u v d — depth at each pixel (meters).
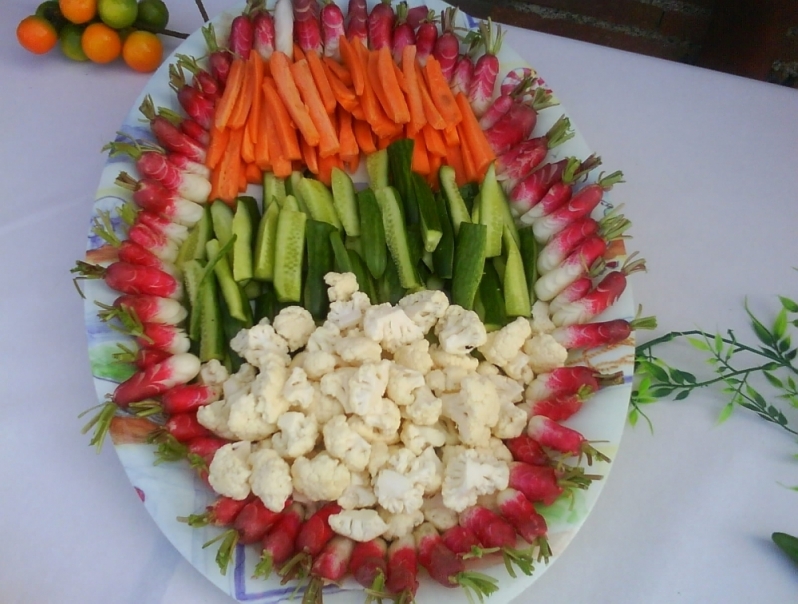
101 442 0.40
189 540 0.39
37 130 0.54
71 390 0.46
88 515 0.42
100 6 0.54
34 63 0.57
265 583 0.38
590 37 0.87
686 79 0.63
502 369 0.46
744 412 0.48
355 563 0.38
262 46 0.55
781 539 0.42
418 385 0.42
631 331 0.46
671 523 0.44
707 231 0.55
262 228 0.50
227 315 0.47
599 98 0.61
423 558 0.39
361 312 0.45
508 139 0.54
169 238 0.49
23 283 0.49
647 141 0.59
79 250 0.51
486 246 0.50
